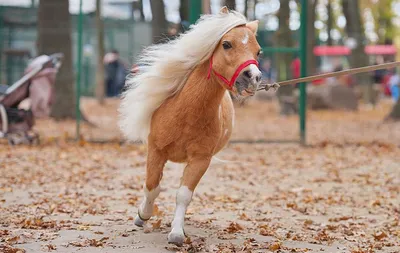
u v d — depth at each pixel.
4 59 20.70
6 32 23.00
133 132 6.93
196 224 7.58
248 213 8.36
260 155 13.54
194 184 6.41
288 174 11.46
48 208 8.26
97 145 14.18
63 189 9.55
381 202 9.27
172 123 6.39
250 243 6.72
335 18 43.22
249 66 5.90
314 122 21.41
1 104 13.23
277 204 8.98
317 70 36.44
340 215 8.44
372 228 7.73
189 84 6.38
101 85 27.22
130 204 8.66
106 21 27.98
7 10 23.20
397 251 6.71
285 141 14.93
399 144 15.63
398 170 12.10
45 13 17.69
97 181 10.31
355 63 29.12
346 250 6.66
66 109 18.25
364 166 12.49
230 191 9.86
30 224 7.25
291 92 25.20
